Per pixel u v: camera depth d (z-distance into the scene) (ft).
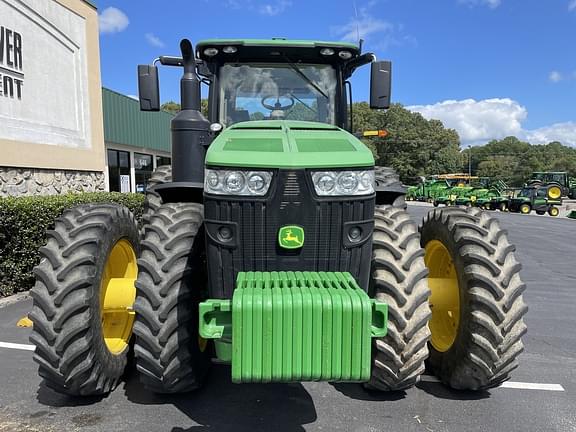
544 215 101.96
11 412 10.68
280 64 14.12
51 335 9.80
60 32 31.30
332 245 9.18
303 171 8.92
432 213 13.14
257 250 9.12
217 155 9.18
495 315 10.59
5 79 26.20
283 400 11.44
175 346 9.95
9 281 20.90
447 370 11.84
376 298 10.36
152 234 10.41
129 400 11.30
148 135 63.41
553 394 12.10
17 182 27.35
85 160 34.14
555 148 398.62
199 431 10.00
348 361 7.84
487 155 382.42
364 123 214.07
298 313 7.77
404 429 10.22
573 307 21.58
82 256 10.19
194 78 11.86
